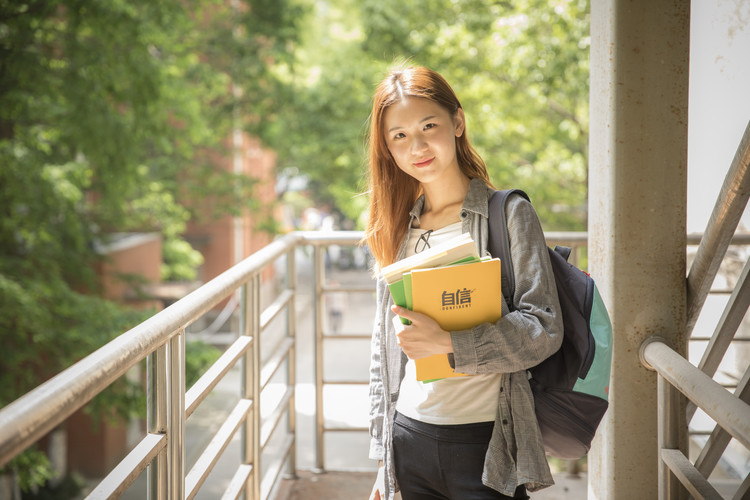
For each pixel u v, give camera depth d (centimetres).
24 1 841
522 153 1230
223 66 1491
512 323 155
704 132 271
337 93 1369
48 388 114
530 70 980
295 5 1482
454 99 176
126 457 151
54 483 1098
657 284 231
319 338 352
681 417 215
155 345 155
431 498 180
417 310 157
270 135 1442
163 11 981
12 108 883
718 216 211
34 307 853
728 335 229
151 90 949
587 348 164
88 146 922
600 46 235
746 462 260
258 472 261
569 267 170
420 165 172
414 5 1062
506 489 164
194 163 1539
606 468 239
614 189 231
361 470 361
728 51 252
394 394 185
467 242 157
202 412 1130
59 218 984
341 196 1474
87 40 956
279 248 295
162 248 1738
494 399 168
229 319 1956
